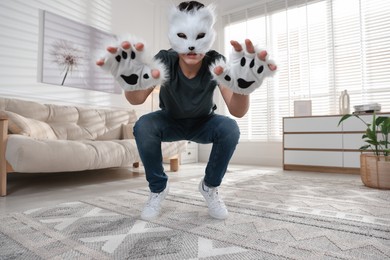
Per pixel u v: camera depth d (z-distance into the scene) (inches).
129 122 123.8
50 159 63.3
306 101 119.6
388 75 113.1
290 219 41.8
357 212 46.1
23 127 68.0
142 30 144.6
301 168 113.1
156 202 43.2
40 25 99.4
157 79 30.0
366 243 32.2
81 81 112.3
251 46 26.6
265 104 143.4
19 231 36.2
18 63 93.0
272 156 138.1
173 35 34.8
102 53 28.9
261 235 34.8
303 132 113.2
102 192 65.4
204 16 34.1
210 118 43.9
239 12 151.6
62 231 36.3
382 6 115.6
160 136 42.9
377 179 68.3
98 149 77.0
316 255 28.7
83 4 114.7
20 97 93.4
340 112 112.5
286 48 137.3
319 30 129.1
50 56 101.7
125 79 30.2
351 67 121.3
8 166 61.4
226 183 77.7
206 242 32.4
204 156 159.3
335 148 106.0
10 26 91.3
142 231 36.3
